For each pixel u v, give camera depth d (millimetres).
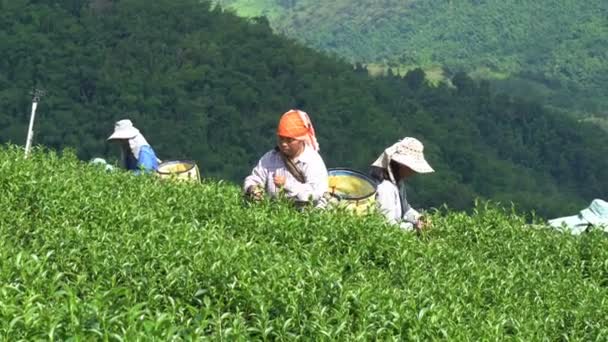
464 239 11039
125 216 9062
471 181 163500
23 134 139625
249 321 6527
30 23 173125
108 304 5871
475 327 6887
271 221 9430
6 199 9422
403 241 9359
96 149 143875
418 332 6395
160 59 176500
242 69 175875
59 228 8242
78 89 156625
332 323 6438
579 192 195500
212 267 7059
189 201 10602
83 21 180875
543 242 10961
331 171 10984
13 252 7012
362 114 166500
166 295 6824
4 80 154875
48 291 6074
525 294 8414
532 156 198000
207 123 153625
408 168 10664
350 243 9242
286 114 10305
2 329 5125
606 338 7410
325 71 184750
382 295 6926
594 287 9000
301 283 6930
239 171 145500
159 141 146875
